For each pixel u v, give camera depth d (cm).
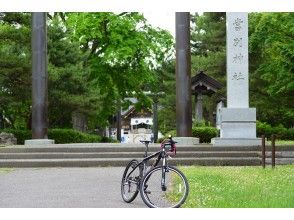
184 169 1875
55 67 3192
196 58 4897
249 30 3634
